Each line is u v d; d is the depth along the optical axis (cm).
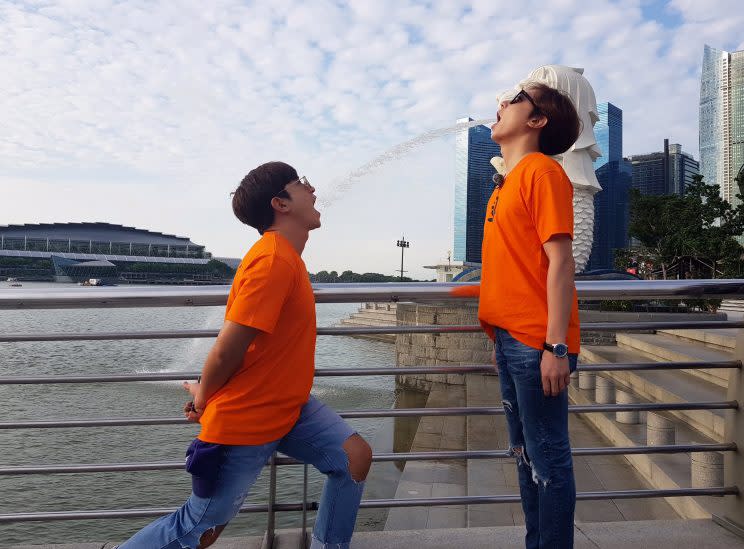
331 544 180
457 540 230
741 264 3284
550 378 160
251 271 159
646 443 616
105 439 1177
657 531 236
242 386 163
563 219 163
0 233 17925
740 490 236
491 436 856
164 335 229
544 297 171
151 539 169
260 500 771
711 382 787
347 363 3127
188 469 163
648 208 3788
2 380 220
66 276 15712
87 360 2933
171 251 19738
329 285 228
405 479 695
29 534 751
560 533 171
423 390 2067
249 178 177
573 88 1834
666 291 230
